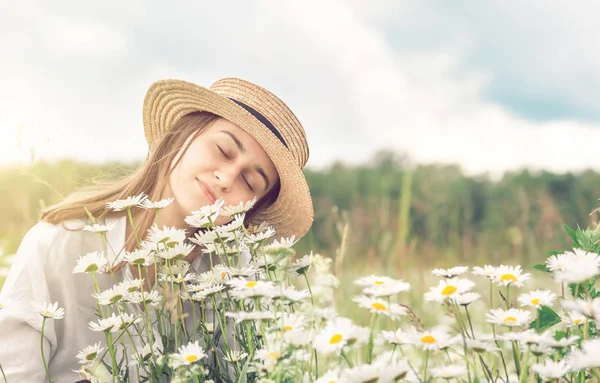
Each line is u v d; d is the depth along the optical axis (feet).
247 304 4.83
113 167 7.45
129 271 5.97
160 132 7.27
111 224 4.68
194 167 6.15
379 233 15.21
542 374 3.26
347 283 10.69
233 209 5.15
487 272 4.03
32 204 11.44
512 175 33.53
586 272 3.26
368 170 35.68
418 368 5.59
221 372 4.56
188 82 6.52
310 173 35.32
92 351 4.64
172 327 4.76
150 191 6.36
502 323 3.75
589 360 3.15
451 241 20.66
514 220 26.25
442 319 8.51
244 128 6.23
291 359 3.60
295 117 7.03
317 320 3.91
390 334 3.69
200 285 4.75
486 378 3.80
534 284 10.96
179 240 4.63
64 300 5.75
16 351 5.26
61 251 5.79
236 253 5.00
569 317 3.86
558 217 17.49
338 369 3.68
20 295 5.43
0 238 11.85
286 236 7.66
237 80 7.00
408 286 3.69
